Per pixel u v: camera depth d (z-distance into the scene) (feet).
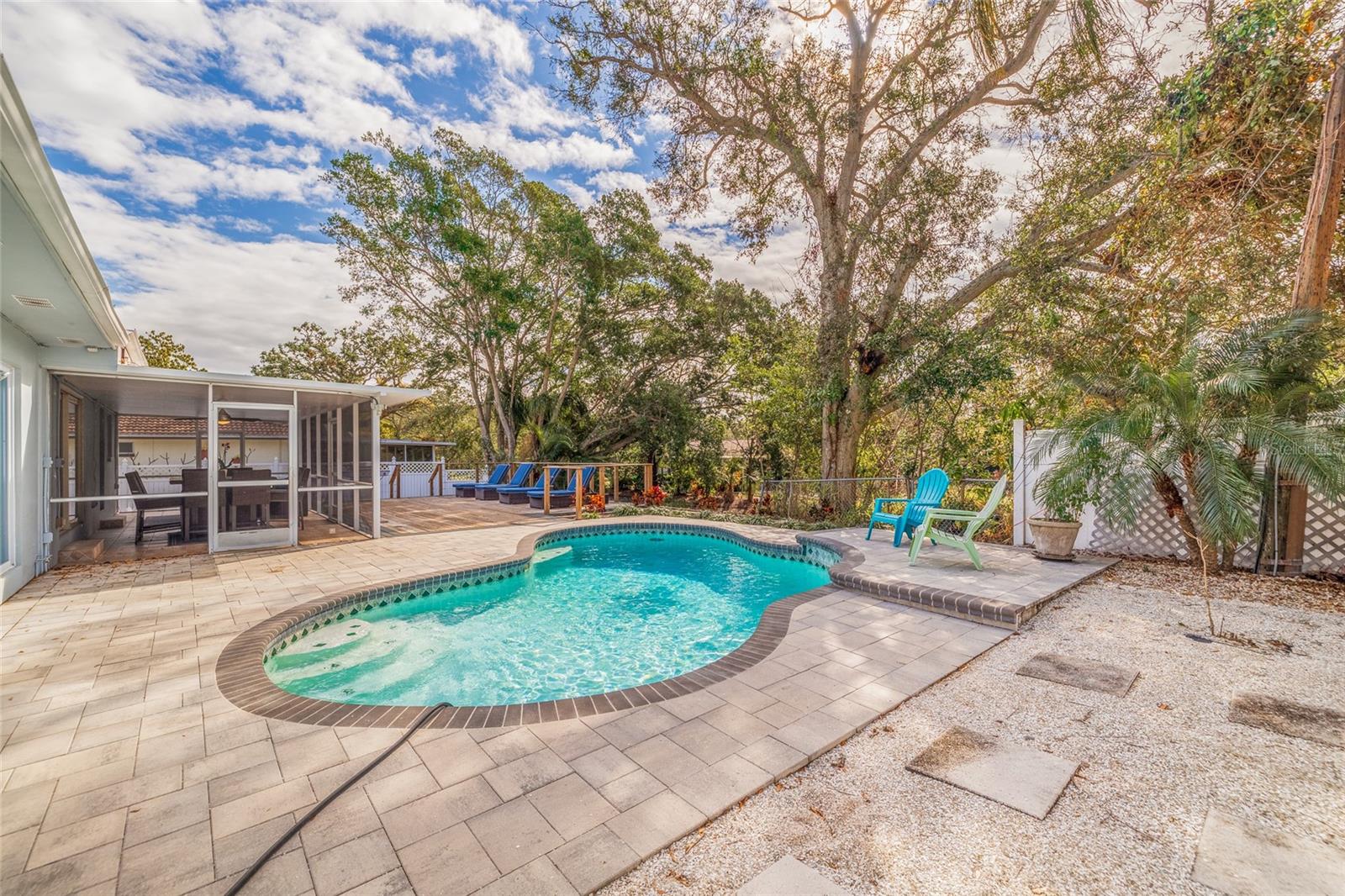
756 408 48.52
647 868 6.38
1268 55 18.98
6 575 17.87
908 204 34.55
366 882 6.11
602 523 35.01
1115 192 30.27
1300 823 7.06
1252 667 12.04
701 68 34.86
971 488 36.55
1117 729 9.57
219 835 6.93
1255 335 18.49
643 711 10.25
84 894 5.97
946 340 32.89
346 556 25.12
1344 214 21.84
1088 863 6.40
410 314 56.80
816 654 13.20
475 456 83.30
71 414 26.71
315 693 13.56
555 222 51.39
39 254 12.38
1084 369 23.98
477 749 8.94
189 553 25.98
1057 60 31.65
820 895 5.94
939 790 7.88
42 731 9.53
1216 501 16.88
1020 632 14.75
